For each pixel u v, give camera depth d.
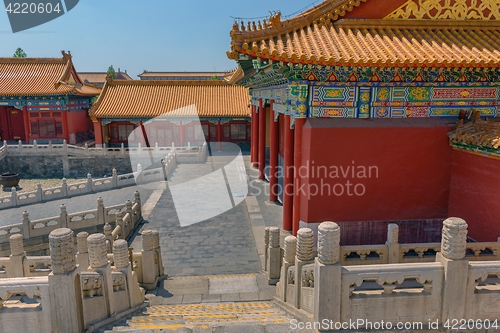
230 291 11.78
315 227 13.67
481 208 12.43
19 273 11.42
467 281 7.12
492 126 12.41
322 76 13.12
